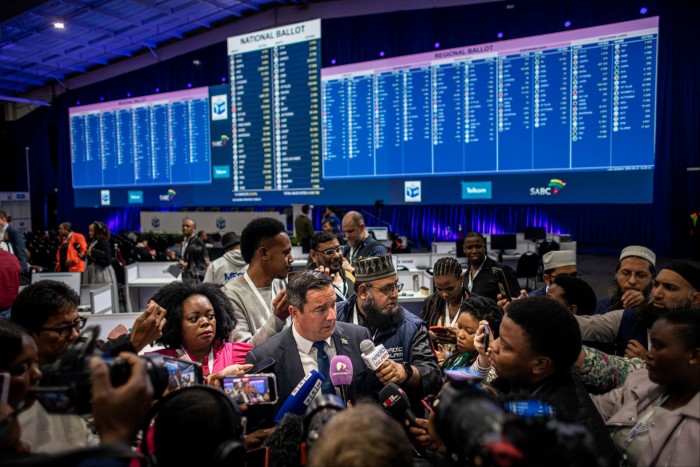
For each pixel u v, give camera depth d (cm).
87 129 1389
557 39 802
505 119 858
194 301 179
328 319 172
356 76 978
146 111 1269
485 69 869
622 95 763
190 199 1208
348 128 991
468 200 905
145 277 686
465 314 211
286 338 179
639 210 1073
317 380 151
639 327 207
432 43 1091
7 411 91
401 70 944
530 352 124
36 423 129
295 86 1014
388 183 971
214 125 1135
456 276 286
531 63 827
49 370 103
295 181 1040
